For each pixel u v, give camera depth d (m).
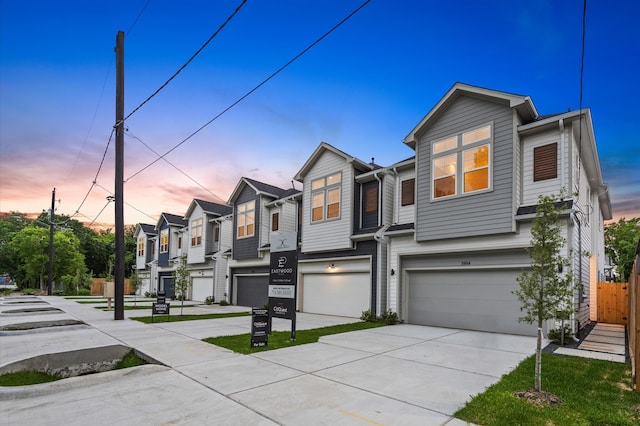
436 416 4.14
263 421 4.00
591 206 13.73
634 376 5.06
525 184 10.02
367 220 14.43
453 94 11.07
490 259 10.40
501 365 6.49
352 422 3.97
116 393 4.96
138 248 35.56
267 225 19.28
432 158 11.62
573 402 4.50
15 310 16.14
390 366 6.41
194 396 4.83
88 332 10.37
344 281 14.68
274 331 10.51
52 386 5.02
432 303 11.73
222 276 22.47
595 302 12.94
